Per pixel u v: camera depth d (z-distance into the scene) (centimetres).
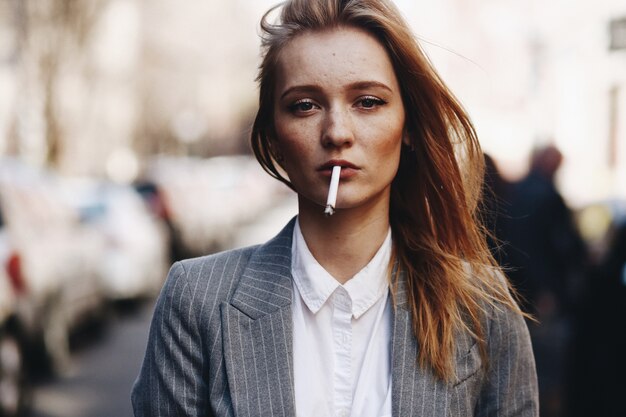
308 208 168
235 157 4441
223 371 165
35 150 1720
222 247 1691
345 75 159
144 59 3528
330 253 167
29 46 1703
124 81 3127
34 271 620
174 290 170
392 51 163
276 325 166
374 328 167
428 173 175
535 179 565
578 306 486
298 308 168
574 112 1523
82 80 2169
